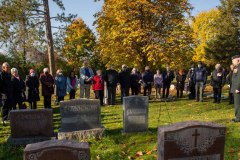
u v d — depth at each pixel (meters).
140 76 19.50
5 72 11.55
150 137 8.89
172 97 19.81
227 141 7.95
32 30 22.67
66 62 39.69
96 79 16.75
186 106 15.94
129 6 24.08
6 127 10.97
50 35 23.53
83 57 43.44
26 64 30.34
